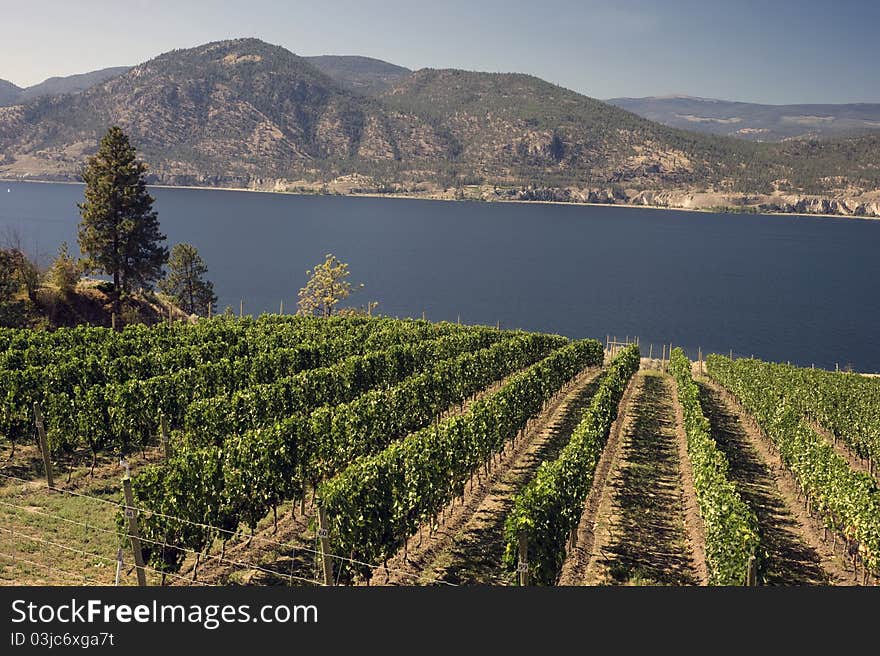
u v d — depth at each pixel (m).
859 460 37.28
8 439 27.77
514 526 18.11
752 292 165.25
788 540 23.92
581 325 121.25
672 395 51.56
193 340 42.94
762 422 36.62
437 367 37.94
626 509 25.78
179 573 18.50
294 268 172.88
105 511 22.02
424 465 21.83
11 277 52.47
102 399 26.58
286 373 38.22
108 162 59.59
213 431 27.73
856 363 98.56
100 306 58.31
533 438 35.59
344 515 18.44
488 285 163.62
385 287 154.38
